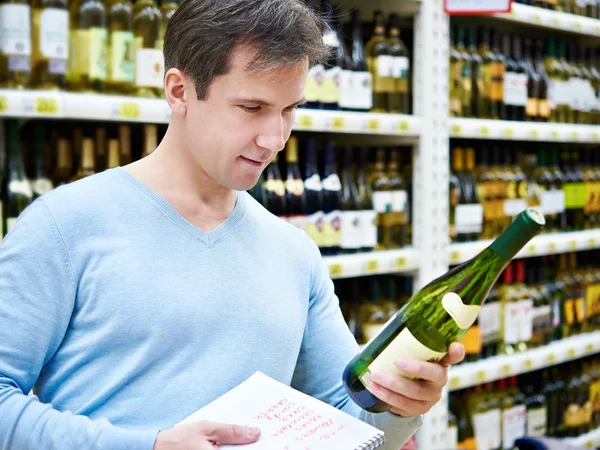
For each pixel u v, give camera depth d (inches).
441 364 34.9
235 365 36.9
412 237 96.3
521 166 118.4
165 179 38.2
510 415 112.6
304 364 43.0
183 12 35.2
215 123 34.7
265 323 38.2
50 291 34.5
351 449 32.2
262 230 40.9
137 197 37.4
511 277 107.7
